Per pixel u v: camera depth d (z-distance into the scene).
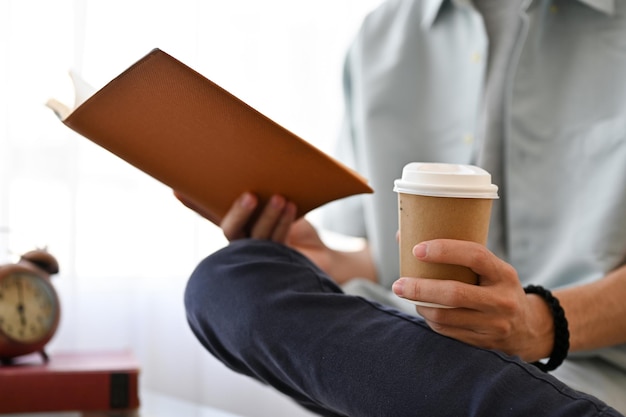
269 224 1.00
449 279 0.79
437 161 1.39
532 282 1.22
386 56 1.44
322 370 0.83
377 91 1.42
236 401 1.88
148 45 1.80
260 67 1.89
